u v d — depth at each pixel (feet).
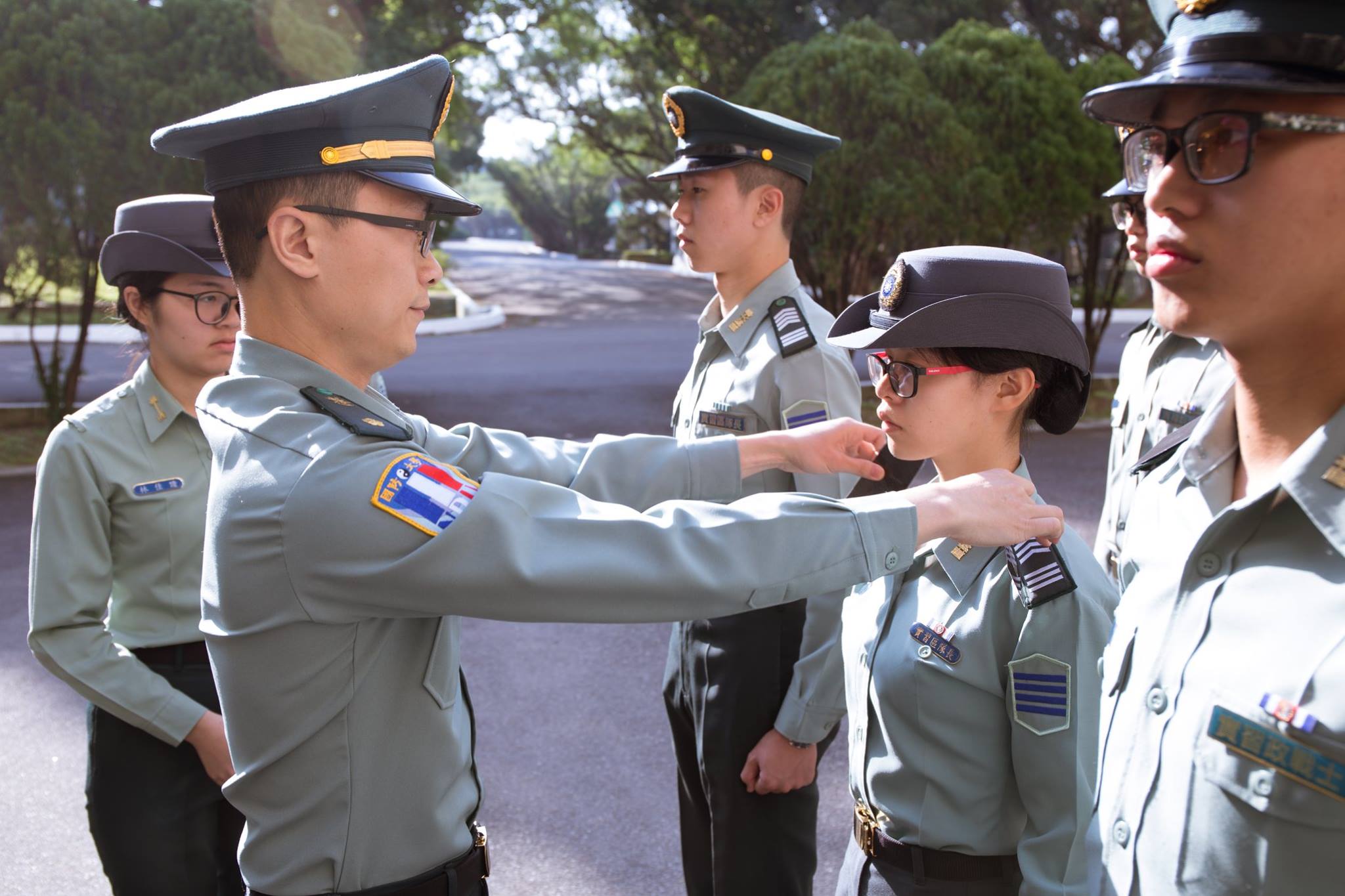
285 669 4.61
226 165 4.82
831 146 9.62
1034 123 30.68
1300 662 3.35
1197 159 3.25
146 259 7.29
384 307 4.94
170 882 7.43
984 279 5.51
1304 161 3.13
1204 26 3.28
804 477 8.23
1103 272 48.52
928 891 5.60
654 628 17.20
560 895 10.14
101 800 7.40
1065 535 5.60
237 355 5.09
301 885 4.82
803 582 4.66
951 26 43.06
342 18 35.55
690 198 9.41
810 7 42.42
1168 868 3.68
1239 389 3.79
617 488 6.23
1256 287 3.27
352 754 4.75
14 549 20.61
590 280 113.70
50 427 31.50
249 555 4.53
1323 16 3.07
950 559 5.71
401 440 4.73
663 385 41.32
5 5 26.21
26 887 10.19
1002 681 5.44
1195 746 3.61
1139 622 4.07
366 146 4.74
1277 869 3.37
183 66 27.43
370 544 4.36
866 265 31.55
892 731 5.79
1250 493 3.77
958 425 5.68
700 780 9.12
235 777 4.93
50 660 7.13
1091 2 49.21
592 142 57.93
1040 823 5.21
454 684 5.18
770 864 8.31
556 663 15.75
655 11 43.83
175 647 7.61
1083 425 32.96
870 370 5.95
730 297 9.65
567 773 12.50
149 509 7.48
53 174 26.43
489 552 4.35
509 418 34.50
